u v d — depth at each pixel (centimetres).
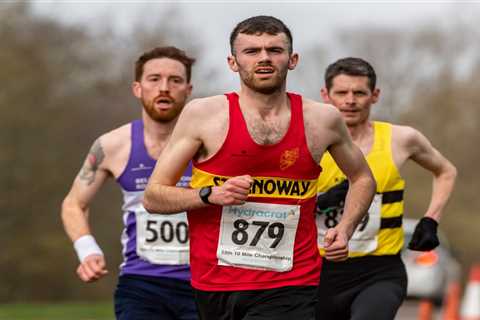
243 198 1022
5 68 5647
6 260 5809
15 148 5703
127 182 1397
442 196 1450
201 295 1108
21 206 5775
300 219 1090
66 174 5925
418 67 8944
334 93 1412
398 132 1423
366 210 1145
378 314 1332
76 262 6050
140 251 1382
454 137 8638
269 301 1085
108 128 6362
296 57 1076
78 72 6303
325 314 1397
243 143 1055
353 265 1386
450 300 2773
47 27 6138
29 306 3984
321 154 1085
